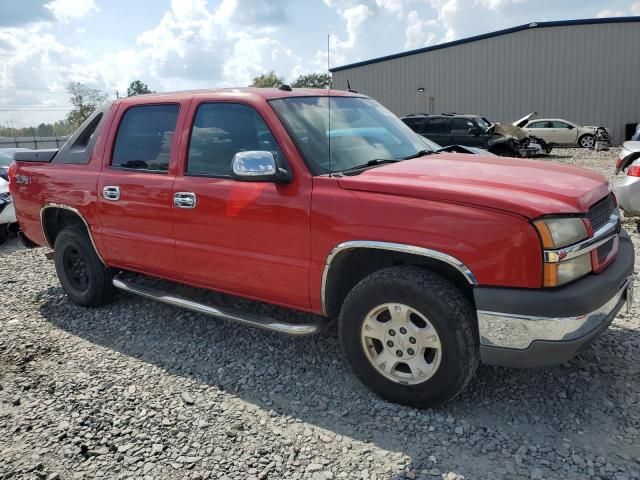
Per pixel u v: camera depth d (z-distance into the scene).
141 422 3.15
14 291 5.70
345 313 3.22
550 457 2.68
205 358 3.93
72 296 5.07
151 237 4.11
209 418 3.16
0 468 2.80
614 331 3.97
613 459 2.64
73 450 2.92
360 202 3.04
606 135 24.11
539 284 2.66
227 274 3.73
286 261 3.38
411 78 31.48
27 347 4.25
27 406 3.38
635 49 26.95
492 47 29.16
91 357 4.05
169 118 4.05
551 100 28.69
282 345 4.07
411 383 3.07
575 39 27.62
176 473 2.70
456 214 2.77
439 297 2.85
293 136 3.41
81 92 55.03
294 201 3.27
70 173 4.66
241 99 3.66
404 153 3.88
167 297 4.24
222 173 3.69
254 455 2.81
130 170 4.25
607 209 3.20
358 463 2.71
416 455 2.75
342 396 3.33
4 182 8.63
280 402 3.31
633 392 3.20
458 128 18.34
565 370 3.47
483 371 3.51
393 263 3.30
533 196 2.78
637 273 5.19
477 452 2.74
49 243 5.20
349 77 33.12
